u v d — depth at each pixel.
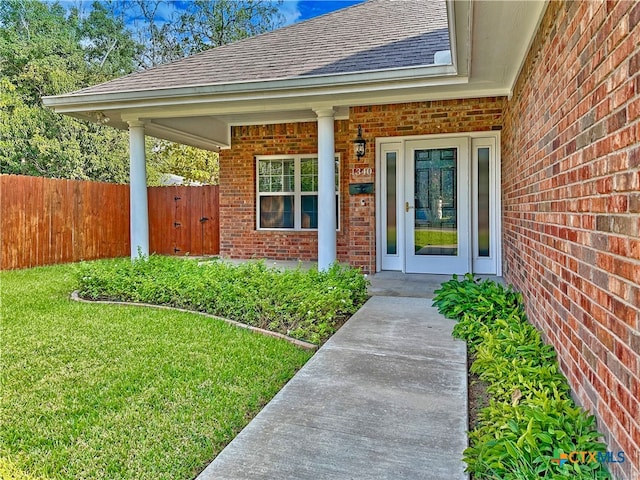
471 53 4.52
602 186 2.01
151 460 2.30
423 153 7.40
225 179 9.98
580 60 2.38
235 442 2.35
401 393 2.91
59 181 10.11
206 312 5.36
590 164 2.19
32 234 9.51
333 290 5.16
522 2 3.41
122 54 22.69
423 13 8.13
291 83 6.08
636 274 1.63
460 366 3.37
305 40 8.00
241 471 2.09
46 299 6.18
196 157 19.08
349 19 8.70
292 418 2.60
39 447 2.45
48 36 18.48
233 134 9.87
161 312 5.39
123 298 6.12
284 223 9.74
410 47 6.48
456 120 7.17
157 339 4.30
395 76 5.70
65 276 8.10
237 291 5.29
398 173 7.54
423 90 5.96
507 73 5.21
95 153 17.97
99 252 11.09
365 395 2.89
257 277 5.79
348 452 2.23
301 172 9.55
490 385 2.97
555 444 1.98
